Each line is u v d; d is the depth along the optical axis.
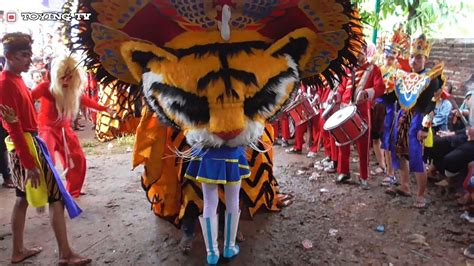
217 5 2.44
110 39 2.52
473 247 3.25
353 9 2.67
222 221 3.40
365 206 4.23
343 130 4.42
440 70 3.91
